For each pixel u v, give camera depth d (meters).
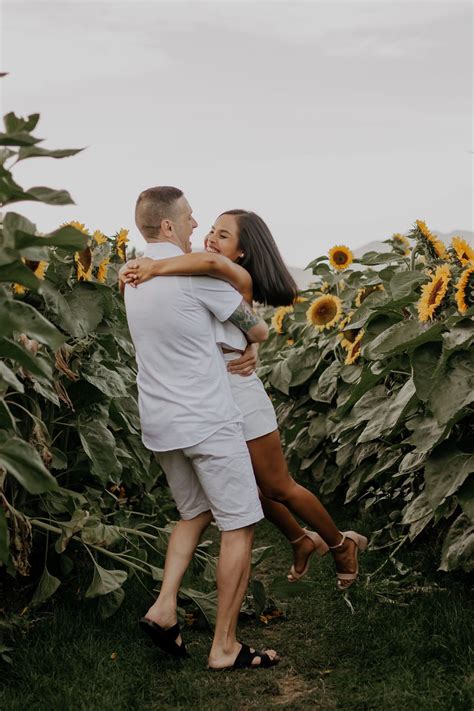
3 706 2.74
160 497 5.05
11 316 2.30
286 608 3.69
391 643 3.12
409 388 3.57
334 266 5.84
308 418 5.71
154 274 3.06
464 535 3.42
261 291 3.42
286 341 7.14
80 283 3.66
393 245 5.66
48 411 3.65
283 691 2.96
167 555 3.22
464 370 3.21
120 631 3.38
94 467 3.61
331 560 4.28
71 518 3.52
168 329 3.04
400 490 4.45
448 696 2.71
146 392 3.12
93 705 2.77
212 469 3.05
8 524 3.06
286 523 3.58
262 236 3.42
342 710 2.77
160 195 3.20
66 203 2.35
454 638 3.02
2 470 2.97
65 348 3.52
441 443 3.36
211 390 3.05
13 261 2.27
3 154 2.53
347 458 4.84
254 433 3.31
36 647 3.15
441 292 3.33
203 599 3.53
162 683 3.04
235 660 3.11
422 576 3.74
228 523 3.09
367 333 4.19
